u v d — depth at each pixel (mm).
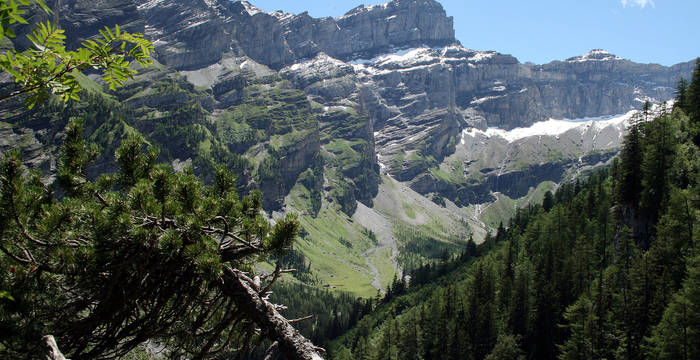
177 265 10492
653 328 60062
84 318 10102
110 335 10500
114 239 9688
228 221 11750
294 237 10750
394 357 116500
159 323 10883
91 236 9781
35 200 10258
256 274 11758
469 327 109000
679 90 106938
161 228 10617
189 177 11273
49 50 7922
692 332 51688
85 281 9875
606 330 72562
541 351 92062
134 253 10125
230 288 10398
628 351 66500
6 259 9633
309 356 9062
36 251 9852
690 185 76562
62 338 9977
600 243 102562
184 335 11547
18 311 9062
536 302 96000
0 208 9320
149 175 11875
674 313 53875
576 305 77875
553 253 110312
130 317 10781
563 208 137000
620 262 82062
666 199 77625
